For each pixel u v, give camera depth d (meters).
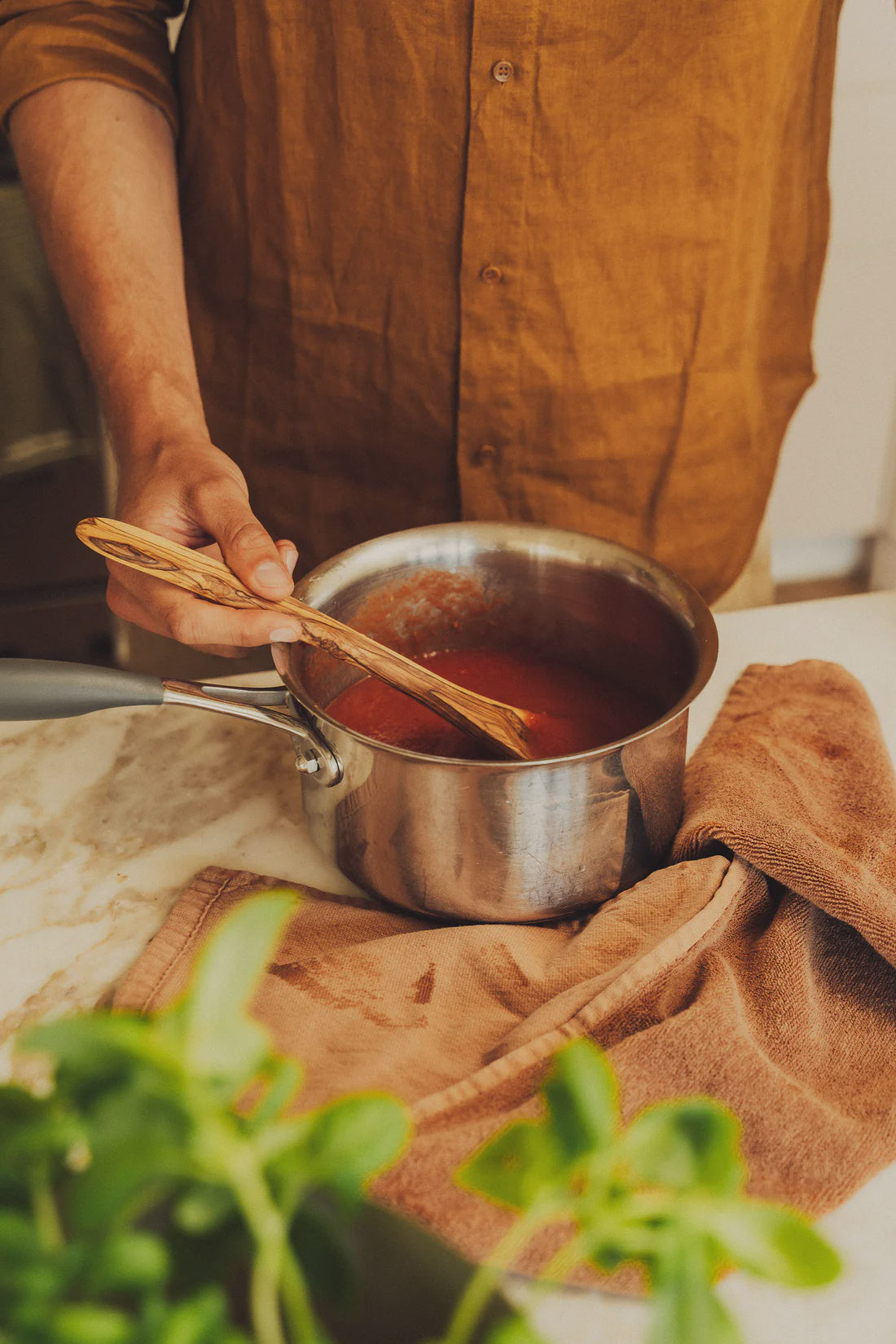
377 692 0.79
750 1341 0.48
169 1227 0.32
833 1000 0.61
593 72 0.89
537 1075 0.55
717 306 1.02
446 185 0.95
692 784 0.73
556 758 0.59
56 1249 0.27
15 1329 0.25
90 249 0.91
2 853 0.74
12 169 1.52
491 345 1.01
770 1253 0.26
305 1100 0.54
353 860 0.67
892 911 0.61
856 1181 0.52
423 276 0.99
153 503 0.74
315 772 0.64
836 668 0.85
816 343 1.92
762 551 1.23
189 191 1.06
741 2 0.88
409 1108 0.53
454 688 0.69
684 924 0.61
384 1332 0.34
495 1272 0.27
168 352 0.88
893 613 0.95
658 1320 0.26
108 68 0.95
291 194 0.99
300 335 1.06
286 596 0.67
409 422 1.07
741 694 0.84
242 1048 0.26
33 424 1.66
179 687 0.65
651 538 1.13
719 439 1.09
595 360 1.02
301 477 1.14
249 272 1.05
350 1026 0.60
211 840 0.75
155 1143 0.25
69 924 0.69
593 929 0.63
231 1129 0.27
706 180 0.95
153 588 0.69
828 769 0.75
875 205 1.81
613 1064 0.54
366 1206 0.34
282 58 0.93
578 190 0.94
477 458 1.08
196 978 0.26
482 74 0.89
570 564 0.77
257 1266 0.29
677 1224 0.26
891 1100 0.55
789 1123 0.53
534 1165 0.27
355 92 0.93
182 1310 0.25
